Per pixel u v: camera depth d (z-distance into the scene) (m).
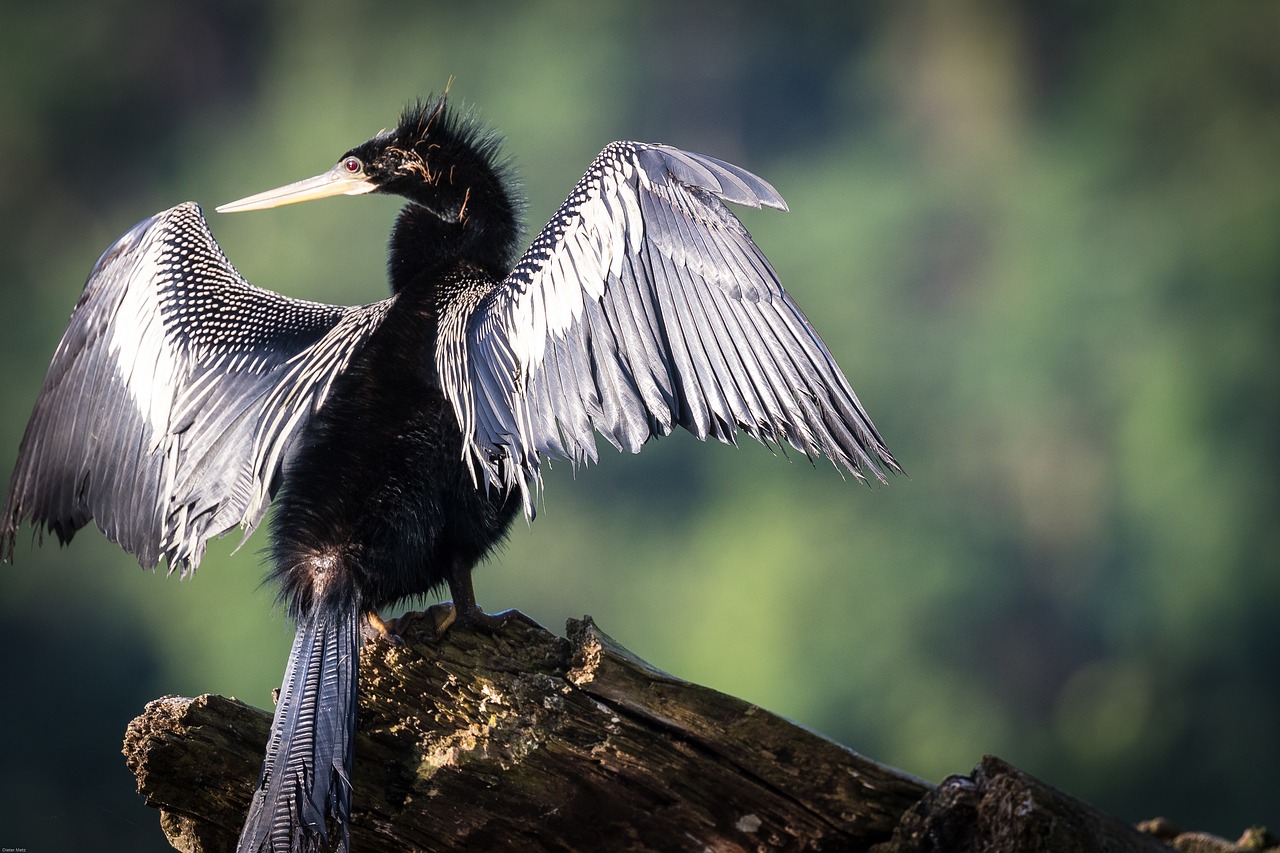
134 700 28.58
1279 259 36.62
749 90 47.12
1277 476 33.12
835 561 30.97
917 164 43.66
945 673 30.70
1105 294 36.88
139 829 25.61
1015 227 39.72
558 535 31.00
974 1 45.84
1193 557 31.84
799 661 29.53
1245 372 34.72
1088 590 32.88
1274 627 31.28
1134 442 33.44
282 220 37.84
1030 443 34.50
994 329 36.25
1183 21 43.12
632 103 46.03
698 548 31.28
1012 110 44.94
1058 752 29.98
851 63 47.44
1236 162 40.22
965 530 32.91
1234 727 29.86
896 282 38.62
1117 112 42.62
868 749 29.53
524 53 44.84
